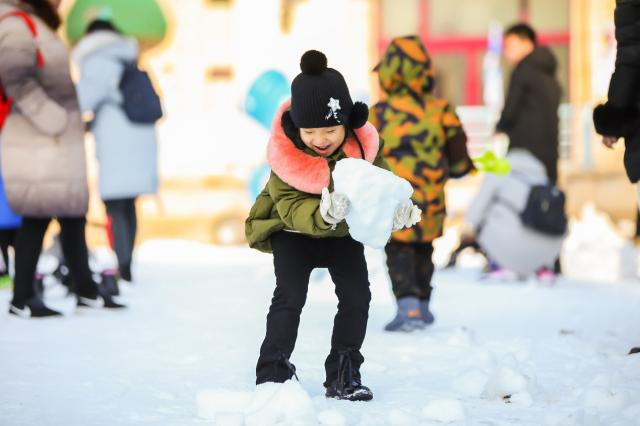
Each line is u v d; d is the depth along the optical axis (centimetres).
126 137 1496
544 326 1148
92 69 1484
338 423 623
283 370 689
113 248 1508
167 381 793
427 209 1100
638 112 845
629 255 1827
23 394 739
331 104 658
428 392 745
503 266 1648
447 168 1132
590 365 843
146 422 649
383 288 1396
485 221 1653
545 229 1611
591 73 2556
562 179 2512
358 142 687
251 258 2078
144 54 2486
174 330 1087
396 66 1127
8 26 1122
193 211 2495
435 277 1775
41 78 1145
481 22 2617
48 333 1062
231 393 674
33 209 1150
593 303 1398
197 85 2492
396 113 1121
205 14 2491
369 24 2523
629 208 2486
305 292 695
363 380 796
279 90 1594
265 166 1914
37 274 1373
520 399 708
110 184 1491
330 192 665
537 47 1856
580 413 638
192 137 2497
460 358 898
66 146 1161
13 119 1152
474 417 661
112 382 787
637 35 832
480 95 2619
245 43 2495
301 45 2506
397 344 988
